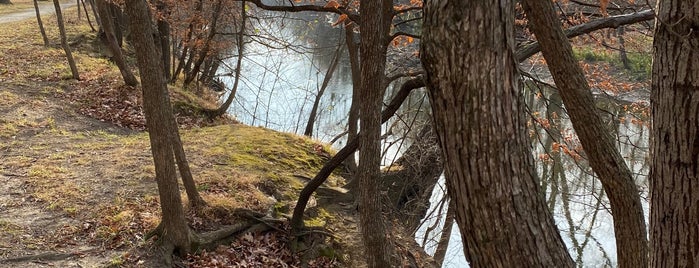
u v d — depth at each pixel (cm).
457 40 196
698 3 226
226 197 838
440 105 207
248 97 2028
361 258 804
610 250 1166
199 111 1455
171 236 678
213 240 721
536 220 214
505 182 206
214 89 2119
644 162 1092
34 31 2294
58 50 1905
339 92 2177
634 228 303
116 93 1411
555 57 282
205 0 1489
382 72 515
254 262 726
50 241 656
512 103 203
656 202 250
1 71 1481
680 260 241
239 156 1045
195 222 748
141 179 859
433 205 1272
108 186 820
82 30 2397
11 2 3859
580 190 1273
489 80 197
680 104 234
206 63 1852
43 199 755
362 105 519
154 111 628
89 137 1090
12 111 1163
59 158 925
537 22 278
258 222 798
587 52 1354
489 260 217
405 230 958
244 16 1444
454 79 200
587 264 1118
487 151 202
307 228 813
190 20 1509
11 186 786
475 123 201
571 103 289
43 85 1406
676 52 235
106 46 2128
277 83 2183
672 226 242
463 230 222
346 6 820
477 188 208
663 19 239
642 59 1800
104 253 648
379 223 546
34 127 1095
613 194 300
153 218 729
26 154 931
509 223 210
